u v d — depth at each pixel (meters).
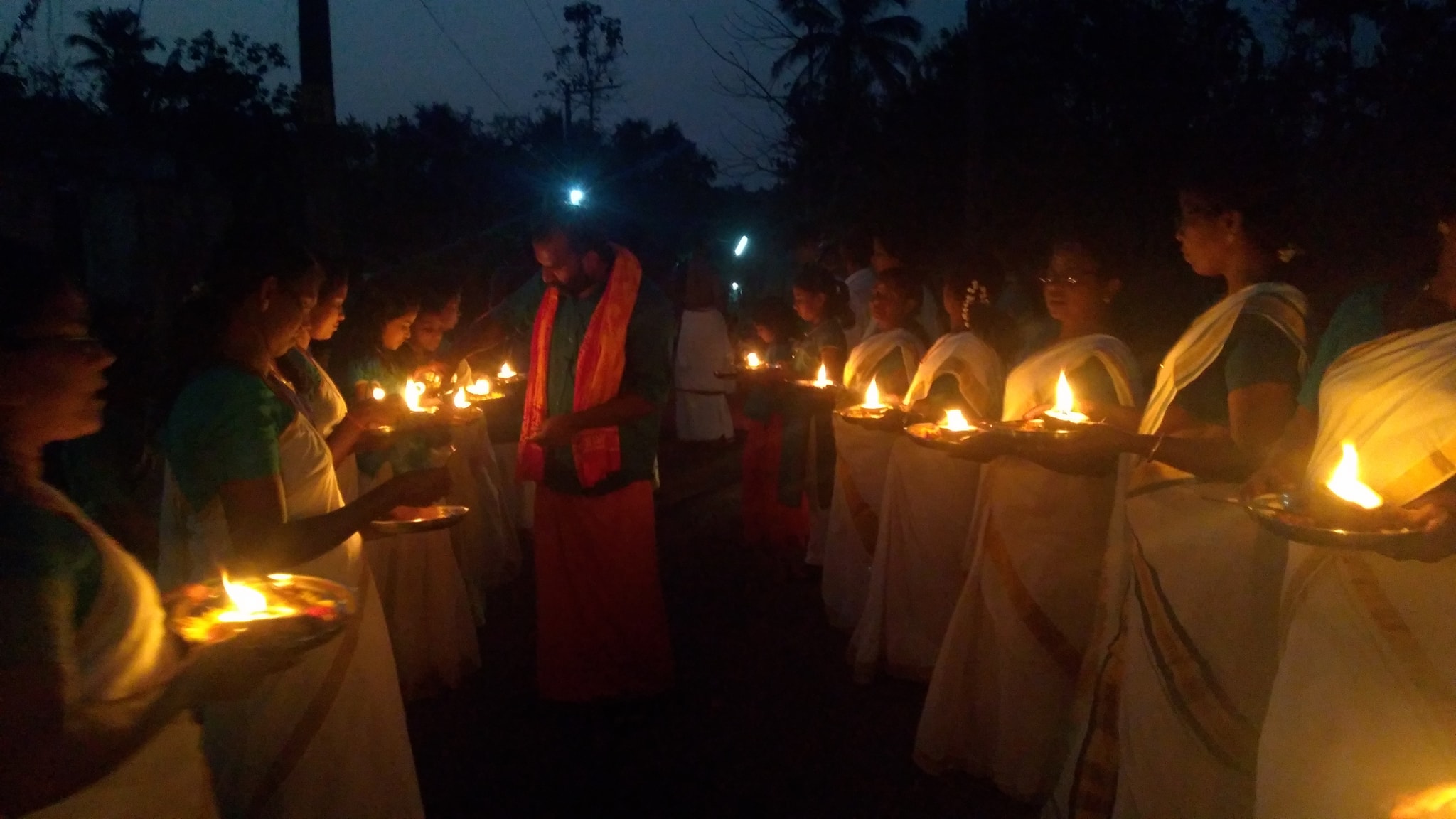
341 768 2.73
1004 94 15.13
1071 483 3.54
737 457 11.29
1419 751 2.00
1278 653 2.70
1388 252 5.93
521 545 7.64
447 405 4.57
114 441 3.62
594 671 4.65
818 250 8.58
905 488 4.79
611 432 4.39
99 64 14.97
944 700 3.93
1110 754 3.09
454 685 4.91
